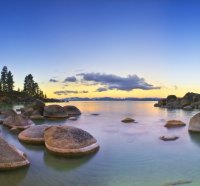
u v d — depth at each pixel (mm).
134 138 20234
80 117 39125
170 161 14094
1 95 119000
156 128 25922
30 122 24516
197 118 23172
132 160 14188
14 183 11047
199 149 16609
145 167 13078
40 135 17328
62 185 10898
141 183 11070
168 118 37625
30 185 10859
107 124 29609
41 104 38438
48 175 11930
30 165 13211
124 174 12125
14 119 24641
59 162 13758
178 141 19094
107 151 15992
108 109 64375
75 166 13164
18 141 18109
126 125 28594
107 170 12656
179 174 12102
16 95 125062
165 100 80625
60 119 34719
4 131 22609
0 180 11344
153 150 16328
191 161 14078
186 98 73000
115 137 20672
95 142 16156
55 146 14906
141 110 59094
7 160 12477
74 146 14766
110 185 10914
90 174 12094
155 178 11625
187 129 24922
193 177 11703
